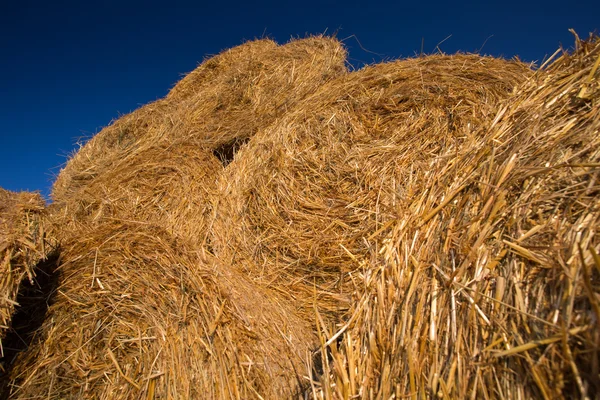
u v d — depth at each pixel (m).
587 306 1.14
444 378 1.39
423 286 1.66
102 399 1.99
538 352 1.18
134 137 4.97
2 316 1.90
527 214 1.52
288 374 2.01
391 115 3.06
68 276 2.38
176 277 2.30
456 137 2.61
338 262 2.54
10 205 2.29
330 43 4.72
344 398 1.57
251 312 2.25
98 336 2.17
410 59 3.42
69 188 4.79
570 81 1.93
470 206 1.78
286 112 3.95
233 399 1.87
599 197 1.38
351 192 2.82
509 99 2.29
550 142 1.70
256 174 3.34
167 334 2.10
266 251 2.92
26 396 1.98
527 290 1.34
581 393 1.03
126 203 3.86
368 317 1.80
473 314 1.41
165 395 1.93
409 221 2.07
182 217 3.63
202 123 4.46
